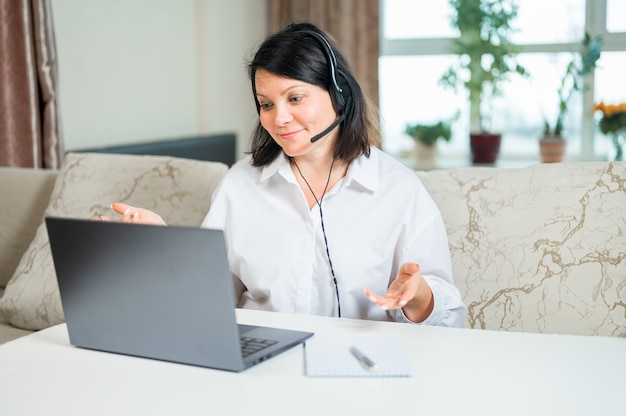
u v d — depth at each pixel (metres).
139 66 4.28
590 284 1.72
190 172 2.15
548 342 1.27
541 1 5.23
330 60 1.49
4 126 3.06
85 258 1.22
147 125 4.38
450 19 5.46
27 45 3.05
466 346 1.25
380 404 1.03
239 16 5.20
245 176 1.71
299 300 1.63
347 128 1.60
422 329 1.35
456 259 1.82
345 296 1.62
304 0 5.43
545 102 5.29
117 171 2.24
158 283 1.16
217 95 4.95
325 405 1.03
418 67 5.54
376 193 1.64
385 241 1.62
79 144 3.85
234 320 1.12
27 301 2.13
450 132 5.43
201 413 1.01
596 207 1.75
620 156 5.07
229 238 1.71
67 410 1.03
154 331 1.20
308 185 1.65
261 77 1.48
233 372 1.15
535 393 1.06
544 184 1.81
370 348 1.23
